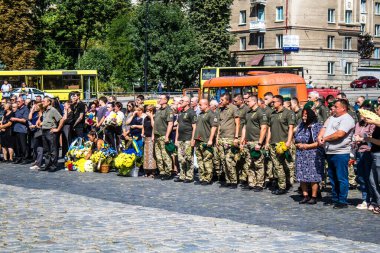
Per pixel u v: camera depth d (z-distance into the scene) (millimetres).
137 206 13438
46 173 19984
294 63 74562
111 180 18297
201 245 9586
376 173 12805
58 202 13898
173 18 67875
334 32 77562
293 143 16531
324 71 76625
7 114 22875
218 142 16953
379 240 10219
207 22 74000
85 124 22969
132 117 19422
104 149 20312
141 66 69062
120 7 91125
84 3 86625
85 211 12727
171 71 67938
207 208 13453
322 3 76562
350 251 9250
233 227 11086
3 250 9273
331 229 11148
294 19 75125
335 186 13672
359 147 13633
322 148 13961
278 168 15523
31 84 57344
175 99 19125
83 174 19812
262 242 9828
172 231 10695
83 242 9820
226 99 16938
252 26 79000
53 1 87125
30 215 12242
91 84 58281
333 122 13422
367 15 88625
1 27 72250
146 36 66125
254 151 16031
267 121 15852
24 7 73062
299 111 17703
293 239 10086
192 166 17891
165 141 18156
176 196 15203
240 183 17453
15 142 22875
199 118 17359
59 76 57719
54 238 10133
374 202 13367
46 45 86625
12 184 17266
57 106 20828
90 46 88062
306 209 13383
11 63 72312
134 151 19375
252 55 79688
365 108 15336
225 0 73688
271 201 14492
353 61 78875
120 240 9961
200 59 68562
